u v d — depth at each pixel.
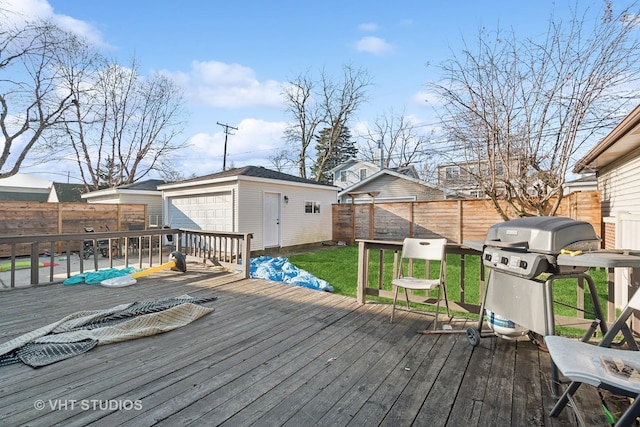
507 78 5.57
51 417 1.78
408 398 2.03
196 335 3.02
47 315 3.53
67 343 2.70
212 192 9.73
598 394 2.05
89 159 16.69
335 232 12.30
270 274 5.81
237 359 2.54
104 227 10.03
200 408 1.90
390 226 11.14
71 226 9.51
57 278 5.75
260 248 9.59
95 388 2.08
